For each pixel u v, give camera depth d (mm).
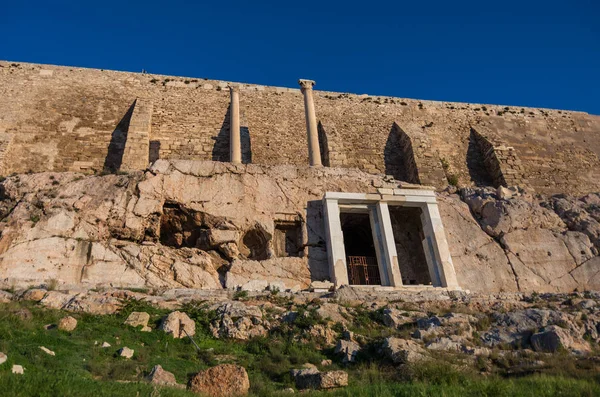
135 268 15453
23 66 25531
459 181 27328
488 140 28422
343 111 28766
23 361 7613
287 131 26891
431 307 13523
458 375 8578
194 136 25141
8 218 15516
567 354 10414
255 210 18094
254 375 8828
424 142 26547
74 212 16062
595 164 30453
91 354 8719
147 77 27000
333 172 20016
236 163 19234
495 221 20031
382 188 19297
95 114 24594
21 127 23125
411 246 20734
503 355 10242
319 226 18406
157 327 10867
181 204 17484
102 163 23031
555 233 20172
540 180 28422
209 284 15891
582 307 13461
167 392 6871
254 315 11688
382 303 13758
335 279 16750
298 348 10570
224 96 27297
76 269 14922
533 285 18688
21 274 14188
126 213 16547
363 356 10172
